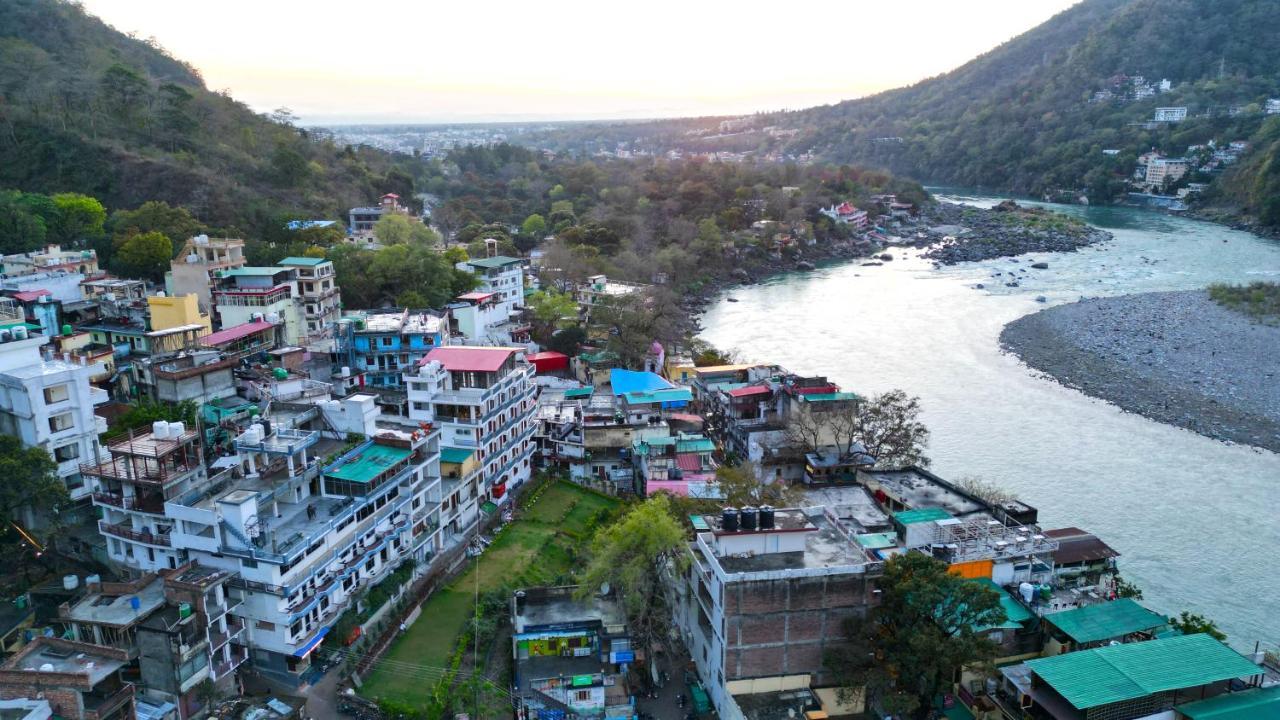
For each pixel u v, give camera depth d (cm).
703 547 6150
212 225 16350
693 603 6650
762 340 16712
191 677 5406
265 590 5725
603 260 19575
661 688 6319
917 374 14588
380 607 6656
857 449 9706
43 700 4659
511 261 15412
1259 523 9381
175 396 8656
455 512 8038
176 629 5294
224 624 5691
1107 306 18325
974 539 6919
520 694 6028
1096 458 11131
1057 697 5325
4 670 4941
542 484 9331
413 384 8388
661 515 6544
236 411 8594
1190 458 11112
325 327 11988
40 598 6309
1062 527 9275
